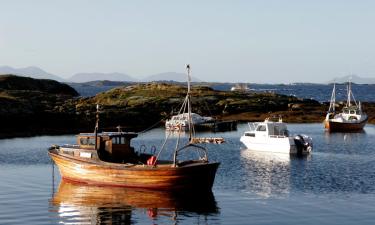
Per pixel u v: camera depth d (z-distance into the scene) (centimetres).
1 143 6469
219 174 4244
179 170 3391
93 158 3719
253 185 3750
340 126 8400
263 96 12519
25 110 8594
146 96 11350
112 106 9975
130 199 3288
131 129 8575
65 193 3469
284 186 3716
